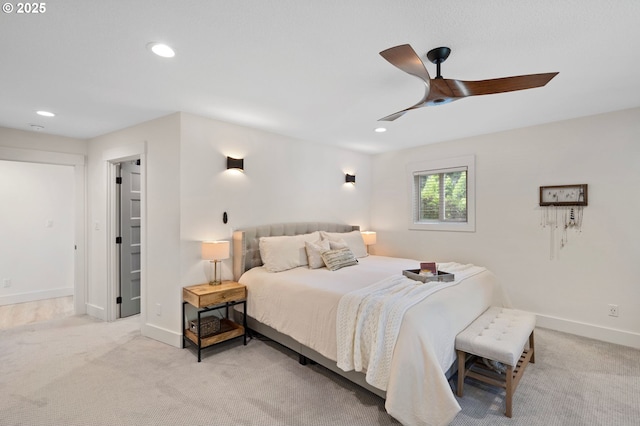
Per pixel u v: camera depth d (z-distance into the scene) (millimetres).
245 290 3174
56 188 4953
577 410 2109
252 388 2371
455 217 4473
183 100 2779
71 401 2188
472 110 3109
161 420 1997
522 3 1496
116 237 3947
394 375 1908
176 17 1597
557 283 3518
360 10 1544
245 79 2355
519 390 2342
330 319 2398
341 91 2594
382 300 2207
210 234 3312
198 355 2785
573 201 3383
